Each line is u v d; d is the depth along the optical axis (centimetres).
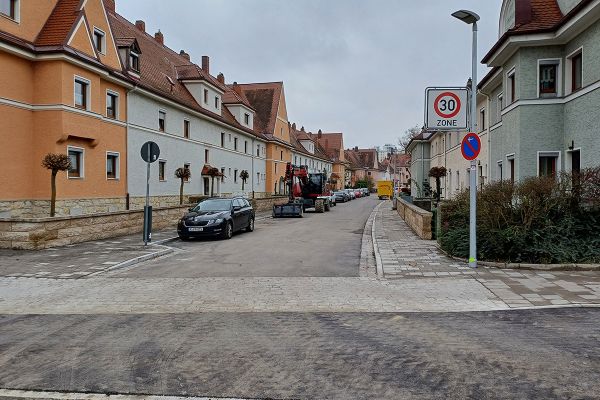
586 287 806
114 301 782
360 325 620
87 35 2050
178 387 427
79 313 709
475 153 995
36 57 1842
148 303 765
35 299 803
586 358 482
